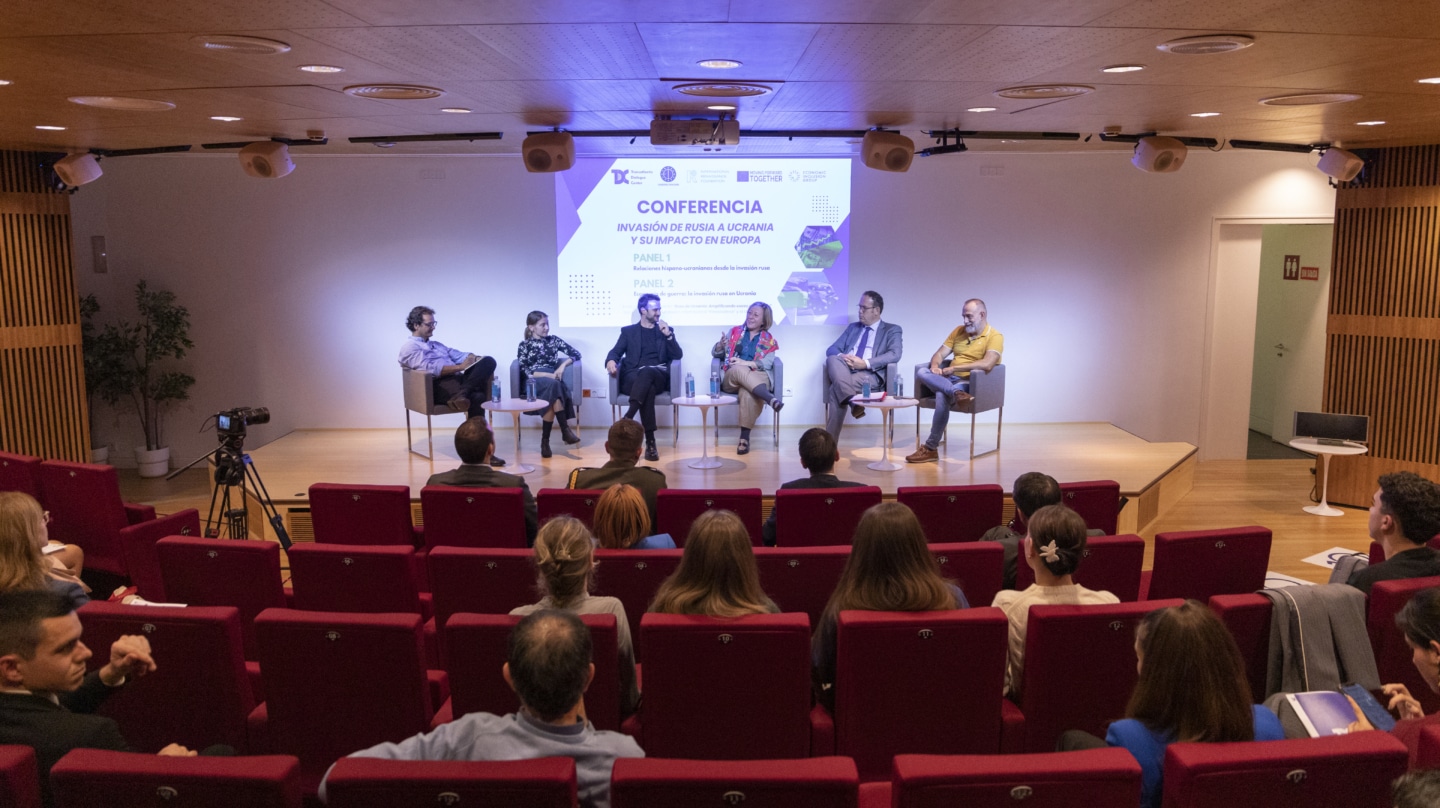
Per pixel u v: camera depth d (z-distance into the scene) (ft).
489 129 23.39
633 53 14.14
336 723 9.05
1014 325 31.32
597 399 31.19
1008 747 9.45
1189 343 31.55
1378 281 26.63
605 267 30.66
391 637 8.70
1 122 20.62
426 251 30.66
